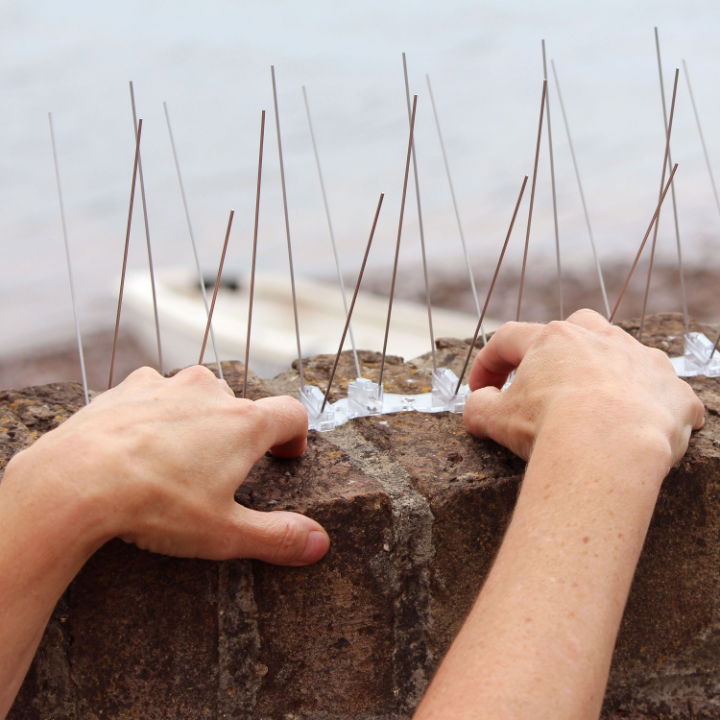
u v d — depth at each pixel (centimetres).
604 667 61
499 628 61
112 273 602
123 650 68
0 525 62
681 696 75
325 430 75
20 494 62
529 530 63
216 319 361
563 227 625
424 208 670
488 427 71
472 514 70
